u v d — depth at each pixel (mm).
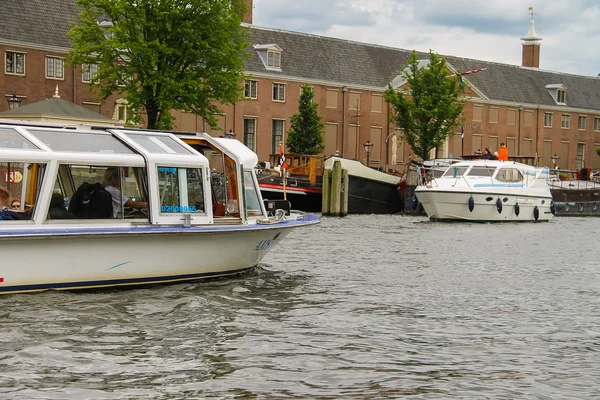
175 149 14469
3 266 12453
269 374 9578
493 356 10664
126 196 13688
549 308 14102
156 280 14344
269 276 16781
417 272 18312
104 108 52594
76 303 12812
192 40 38719
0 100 48625
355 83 68375
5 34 48812
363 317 12922
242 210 15336
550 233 31891
